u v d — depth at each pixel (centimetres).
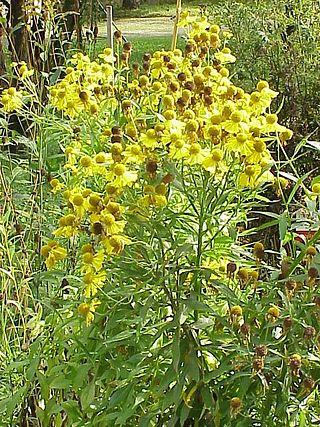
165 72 79
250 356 59
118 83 86
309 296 61
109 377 65
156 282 61
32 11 110
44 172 93
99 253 60
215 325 63
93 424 64
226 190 66
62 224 62
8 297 86
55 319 70
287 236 67
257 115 65
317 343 60
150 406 65
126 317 63
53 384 66
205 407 60
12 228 94
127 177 61
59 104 78
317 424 64
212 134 61
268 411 61
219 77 73
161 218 61
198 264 63
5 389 79
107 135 74
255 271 64
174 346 58
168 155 62
